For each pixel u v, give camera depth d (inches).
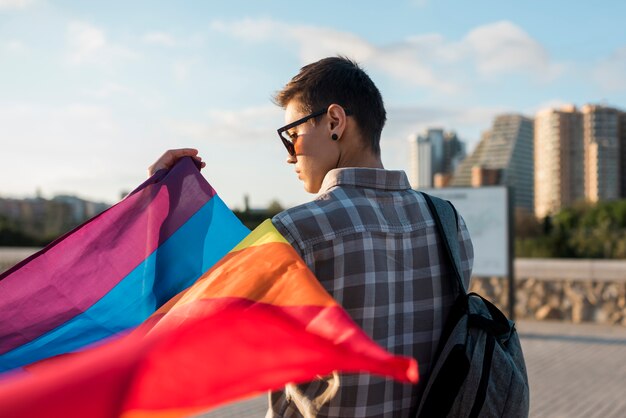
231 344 43.0
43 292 74.2
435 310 65.0
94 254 75.8
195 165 82.0
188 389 40.5
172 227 76.7
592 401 247.3
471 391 60.3
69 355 72.8
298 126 67.0
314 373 42.4
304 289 47.9
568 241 667.4
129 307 74.9
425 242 65.6
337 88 65.9
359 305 59.7
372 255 60.7
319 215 59.3
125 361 37.8
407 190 67.4
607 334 388.5
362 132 66.7
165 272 75.6
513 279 394.6
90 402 35.3
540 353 335.9
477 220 401.4
